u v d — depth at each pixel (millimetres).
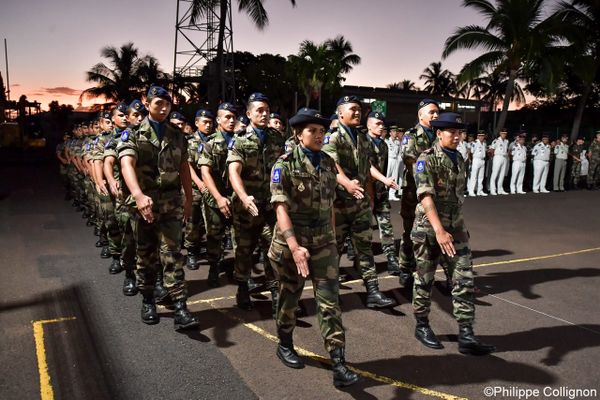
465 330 3732
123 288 5082
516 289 5324
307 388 3238
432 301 4914
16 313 4488
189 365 3531
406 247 5270
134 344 3865
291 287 3400
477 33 19281
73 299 4871
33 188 14570
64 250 6879
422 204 3631
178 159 4117
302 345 3895
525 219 9844
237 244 4613
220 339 3984
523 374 3439
